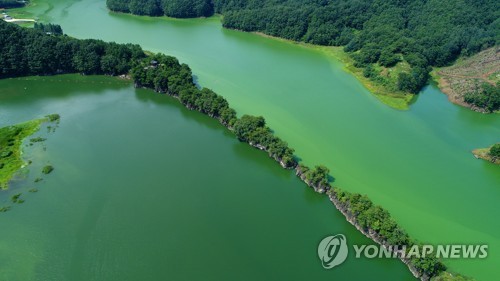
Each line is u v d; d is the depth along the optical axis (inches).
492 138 6117.1
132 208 4443.9
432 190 4931.1
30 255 3873.0
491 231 4394.7
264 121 5664.4
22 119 5940.0
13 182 4699.8
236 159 5295.3
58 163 5049.2
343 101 6909.5
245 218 4387.3
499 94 6756.9
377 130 6107.3
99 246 3986.2
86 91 6879.9
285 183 4909.0
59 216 4301.2
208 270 3796.8
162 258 3895.2
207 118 6176.2
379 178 5068.9
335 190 4579.2
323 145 5644.7
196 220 4333.2
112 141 5531.5
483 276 3833.7
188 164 5162.4
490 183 5128.0
